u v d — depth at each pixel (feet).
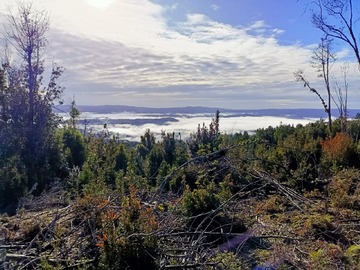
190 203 15.52
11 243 12.56
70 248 11.24
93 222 12.64
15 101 38.17
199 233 13.15
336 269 11.68
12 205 22.61
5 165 28.14
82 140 39.14
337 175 24.82
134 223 10.59
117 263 9.67
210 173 23.90
